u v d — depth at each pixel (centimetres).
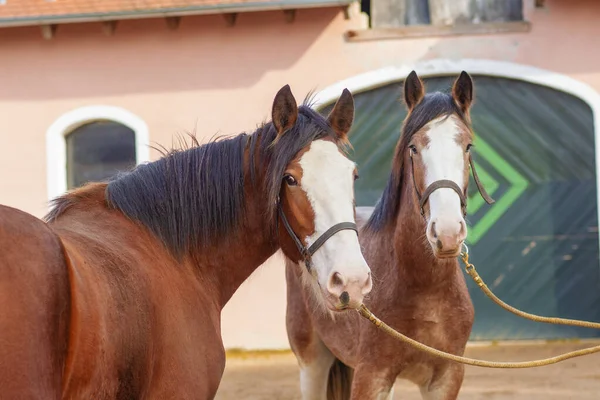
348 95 301
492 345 947
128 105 1016
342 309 268
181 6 965
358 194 989
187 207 298
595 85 948
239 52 1003
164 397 260
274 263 972
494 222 969
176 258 292
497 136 972
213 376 288
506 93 970
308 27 992
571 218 958
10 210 211
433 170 374
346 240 272
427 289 394
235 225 306
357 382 403
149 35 1013
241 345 978
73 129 1038
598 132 941
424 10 1002
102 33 1020
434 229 361
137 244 278
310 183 277
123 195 289
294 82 995
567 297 957
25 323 196
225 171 306
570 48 953
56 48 1027
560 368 810
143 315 249
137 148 1014
